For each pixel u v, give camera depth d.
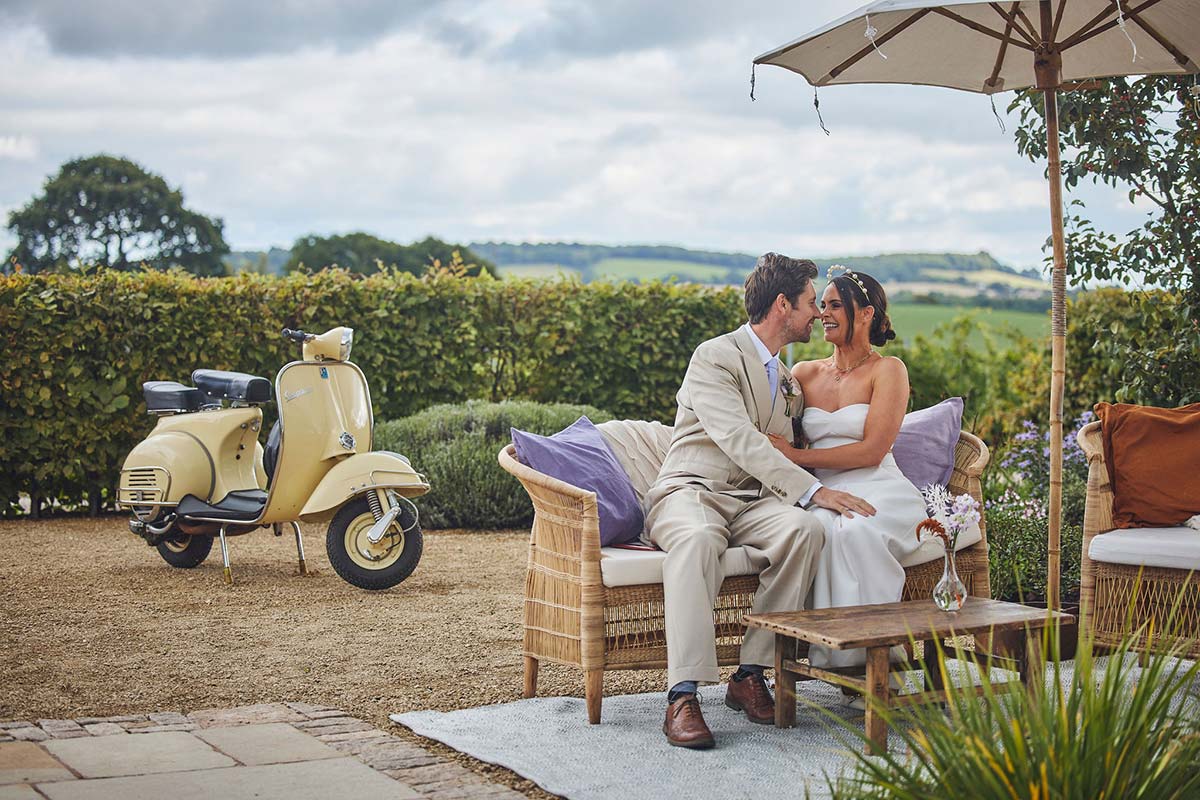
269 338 8.45
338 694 3.63
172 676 3.81
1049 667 3.73
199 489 5.67
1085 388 8.05
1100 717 2.00
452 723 3.27
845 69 4.01
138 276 8.24
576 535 3.34
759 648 3.36
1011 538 5.00
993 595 4.84
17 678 3.75
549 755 2.98
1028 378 8.94
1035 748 1.94
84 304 7.95
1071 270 5.97
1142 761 1.98
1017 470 6.81
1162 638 2.32
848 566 3.44
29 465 7.91
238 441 5.81
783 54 3.72
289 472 5.40
